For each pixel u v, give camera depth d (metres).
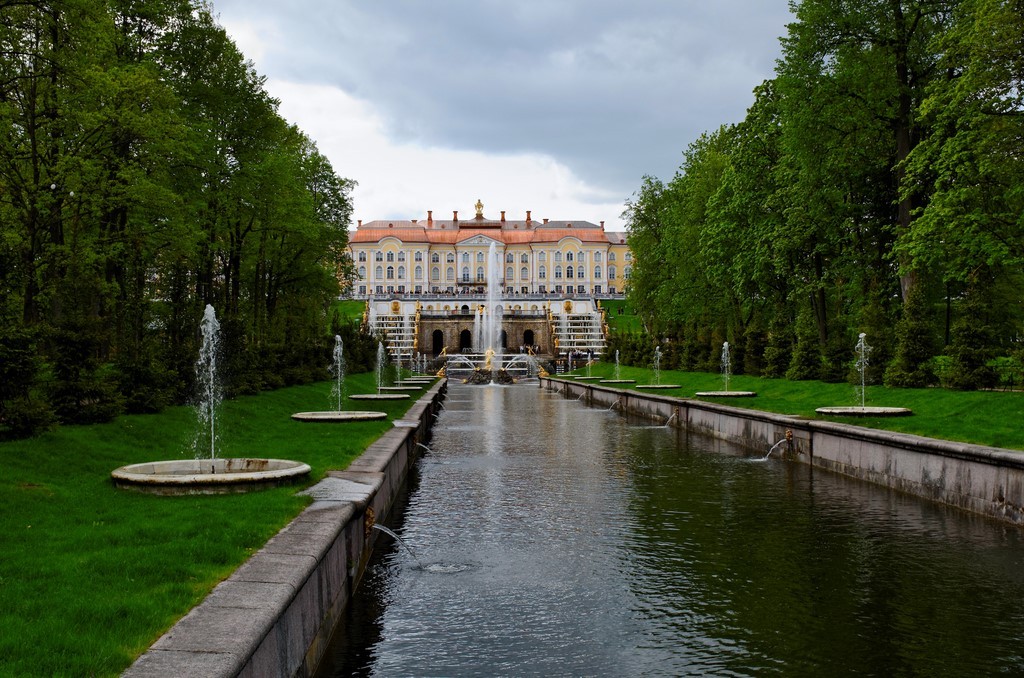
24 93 24.34
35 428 12.32
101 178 25.52
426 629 8.19
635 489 16.25
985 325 21.97
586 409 40.56
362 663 7.30
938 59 28.20
